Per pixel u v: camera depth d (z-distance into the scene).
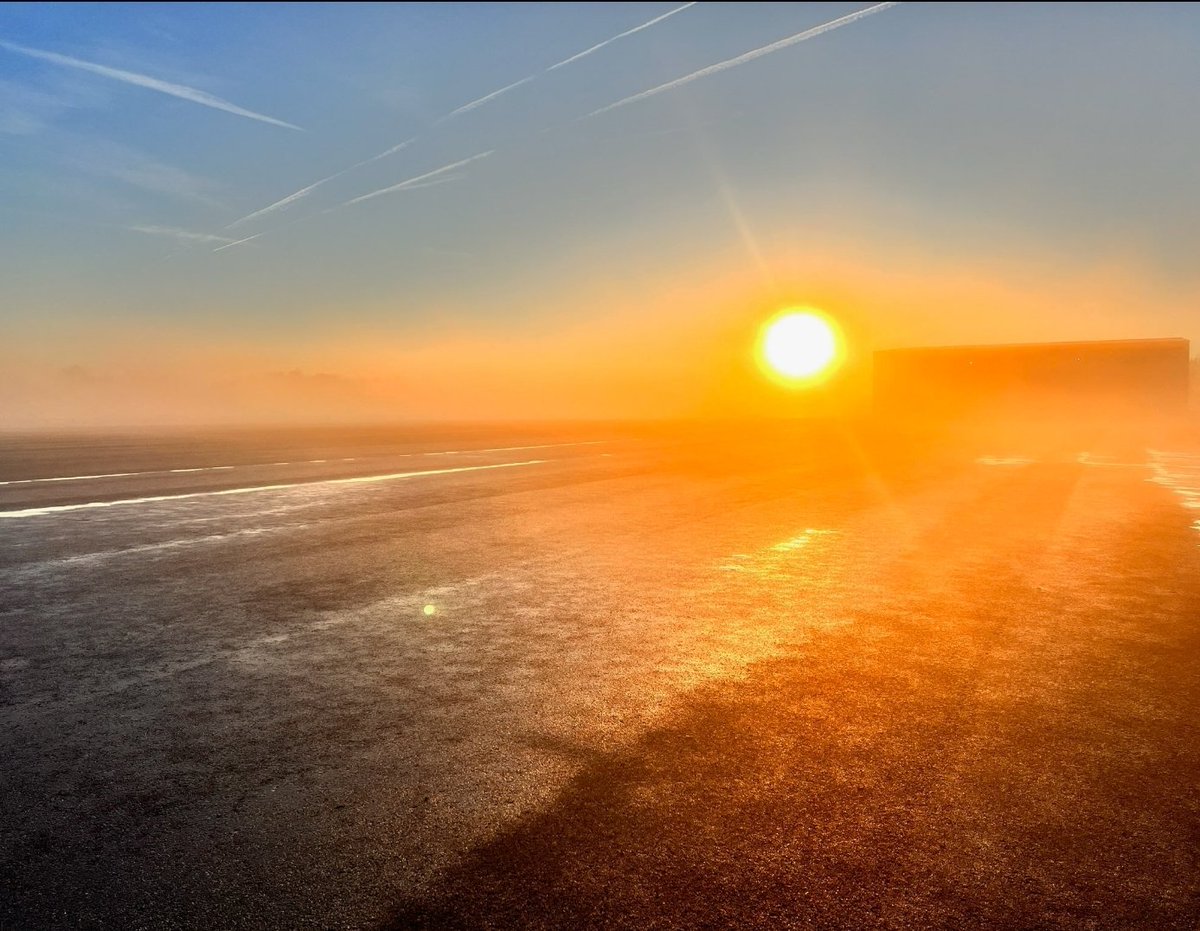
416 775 2.47
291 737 2.79
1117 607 4.72
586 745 2.70
